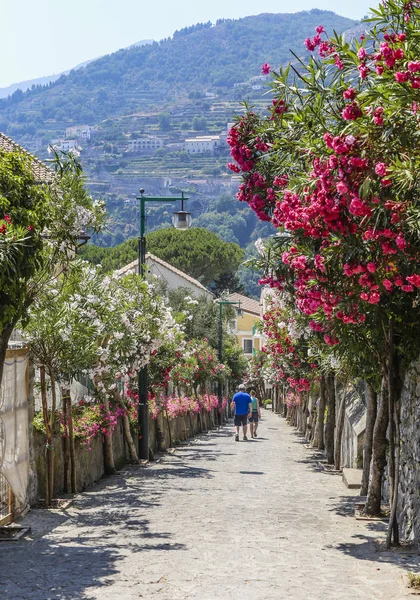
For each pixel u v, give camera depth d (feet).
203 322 173.06
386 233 24.68
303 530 40.86
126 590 27.76
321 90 30.22
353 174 23.58
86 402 70.23
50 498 49.19
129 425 81.97
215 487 60.34
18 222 33.50
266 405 335.47
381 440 45.19
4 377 42.86
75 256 47.98
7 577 30.04
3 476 42.37
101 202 46.98
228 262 231.91
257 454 95.81
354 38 27.61
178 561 32.73
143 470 74.23
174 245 227.61
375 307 33.76
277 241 34.50
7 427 43.14
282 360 109.09
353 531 40.81
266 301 103.65
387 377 39.83
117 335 65.57
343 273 29.63
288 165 34.94
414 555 34.09
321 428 102.53
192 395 153.38
